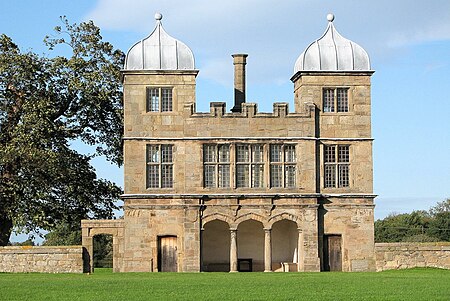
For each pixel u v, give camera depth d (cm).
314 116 6988
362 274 6025
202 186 6900
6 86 7406
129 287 4638
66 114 7694
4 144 7369
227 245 7181
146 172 6894
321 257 6931
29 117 7169
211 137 6912
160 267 6862
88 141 7969
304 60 7075
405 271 6438
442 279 5225
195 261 6838
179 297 4041
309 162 6950
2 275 5925
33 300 3947
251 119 6944
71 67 7575
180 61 6988
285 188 6944
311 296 4075
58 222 7794
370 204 7012
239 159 6944
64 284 4869
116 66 7888
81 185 7806
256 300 3900
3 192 7294
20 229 7312
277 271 6988
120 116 7788
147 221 6862
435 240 11894
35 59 7469
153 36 7069
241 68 7419
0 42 7475
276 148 6981
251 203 6900
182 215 6862
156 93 6975
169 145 6938
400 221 13150
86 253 6725
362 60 7106
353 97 7069
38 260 6512
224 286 4697
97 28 7856
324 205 6981
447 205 14075
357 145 7044
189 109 6925
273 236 7275
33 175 7394
